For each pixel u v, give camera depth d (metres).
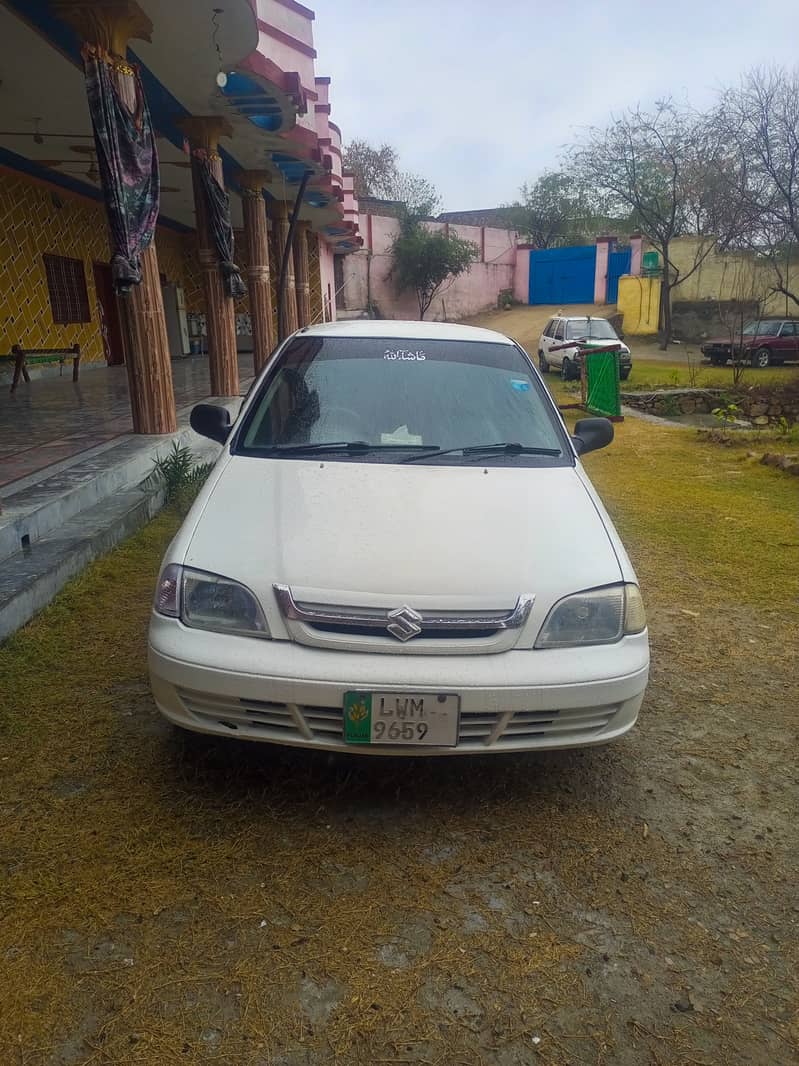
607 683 2.60
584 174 30.94
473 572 2.65
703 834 2.72
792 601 4.94
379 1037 1.91
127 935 2.17
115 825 2.61
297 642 2.53
